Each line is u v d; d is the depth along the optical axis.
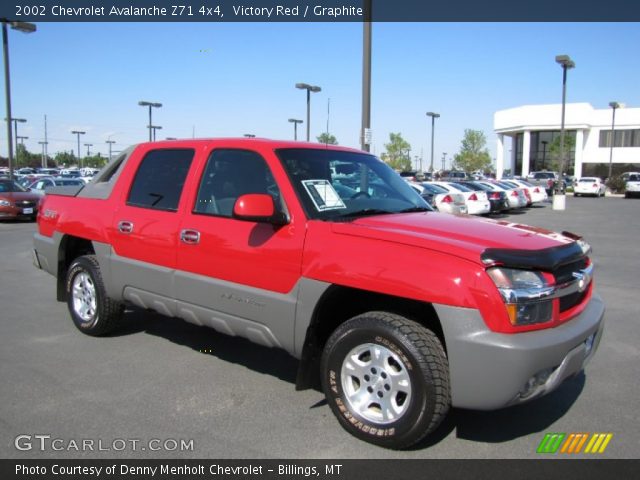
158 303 4.66
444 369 3.18
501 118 67.06
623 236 15.80
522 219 22.69
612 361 5.06
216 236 4.14
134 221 4.82
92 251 5.75
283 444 3.45
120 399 4.09
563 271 3.35
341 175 4.24
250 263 3.92
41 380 4.43
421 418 3.18
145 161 5.04
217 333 5.73
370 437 3.40
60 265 5.86
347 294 3.65
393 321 3.29
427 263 3.17
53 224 5.85
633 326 6.22
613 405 4.10
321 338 3.78
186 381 4.44
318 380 3.88
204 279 4.23
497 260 3.04
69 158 112.06
